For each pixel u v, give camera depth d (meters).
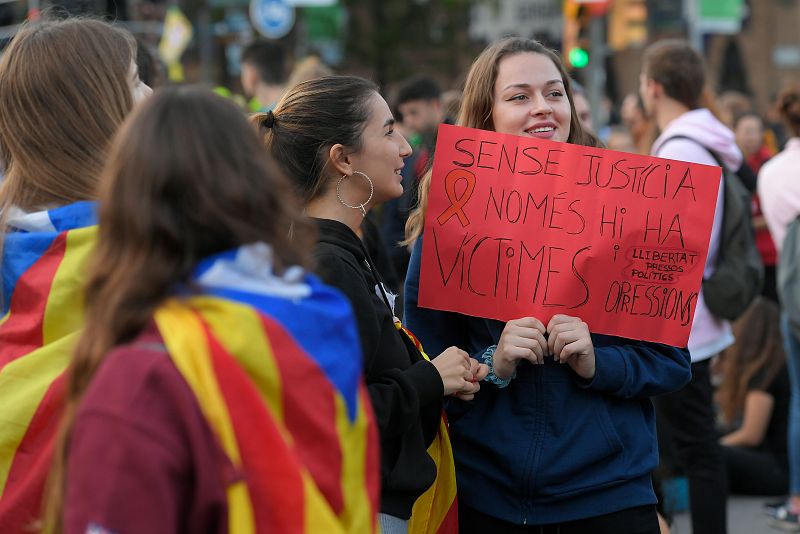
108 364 1.58
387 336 2.53
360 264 2.59
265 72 6.42
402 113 6.32
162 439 1.53
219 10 19.66
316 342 1.72
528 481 2.68
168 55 12.88
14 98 2.26
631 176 2.79
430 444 2.65
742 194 4.38
